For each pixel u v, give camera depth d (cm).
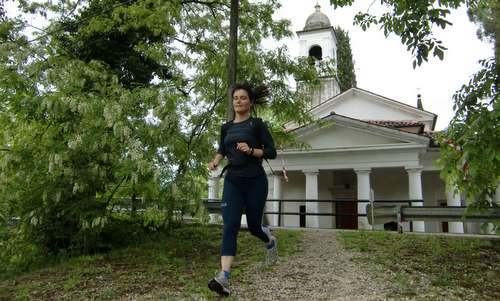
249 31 1182
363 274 593
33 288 569
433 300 471
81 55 1531
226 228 400
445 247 805
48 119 749
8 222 841
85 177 742
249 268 628
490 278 586
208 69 1091
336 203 2248
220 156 433
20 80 733
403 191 2144
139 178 746
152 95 722
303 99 1194
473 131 509
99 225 800
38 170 731
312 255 741
